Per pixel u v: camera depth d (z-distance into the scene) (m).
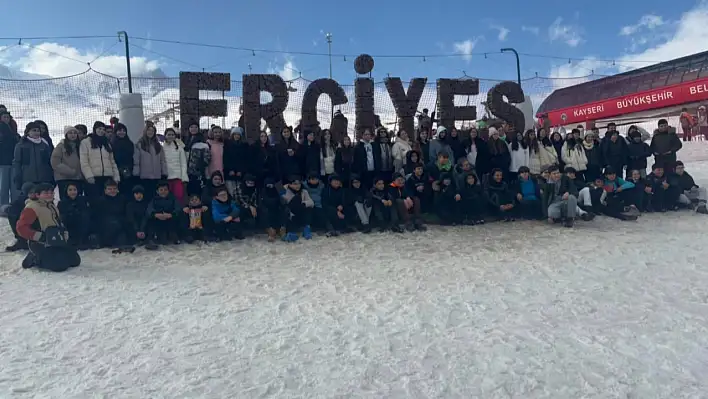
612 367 3.60
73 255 6.30
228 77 9.66
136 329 4.32
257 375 3.50
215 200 7.98
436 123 11.79
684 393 3.26
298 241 7.92
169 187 7.95
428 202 9.27
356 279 5.86
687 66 22.66
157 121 14.95
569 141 10.30
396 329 4.32
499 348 3.92
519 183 9.66
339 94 10.27
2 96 14.45
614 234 8.05
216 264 6.56
